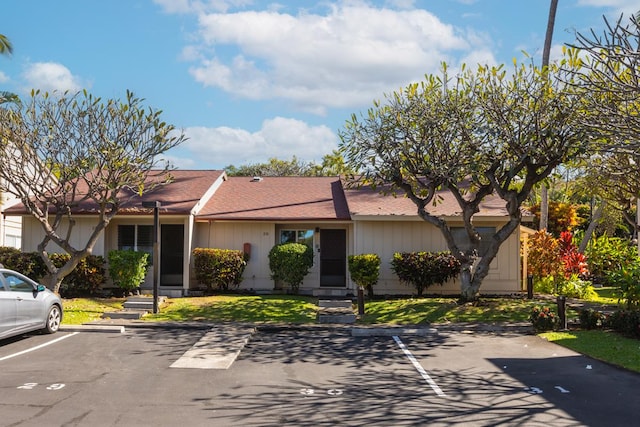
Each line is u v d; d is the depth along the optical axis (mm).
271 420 6961
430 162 15609
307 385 8695
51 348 11320
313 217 20141
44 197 16250
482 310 15609
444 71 15734
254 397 8000
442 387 8562
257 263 20531
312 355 11000
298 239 21062
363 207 20281
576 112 11812
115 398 7844
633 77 8602
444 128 15352
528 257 21109
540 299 18391
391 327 13664
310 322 14719
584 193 16141
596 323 13281
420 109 15516
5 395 7910
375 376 9273
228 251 19406
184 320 14945
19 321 11562
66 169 15875
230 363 10141
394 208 20156
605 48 8430
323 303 17047
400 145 15734
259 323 14438
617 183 14188
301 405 7621
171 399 7836
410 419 7008
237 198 22375
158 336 12859
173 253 20078
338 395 8133
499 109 14617
